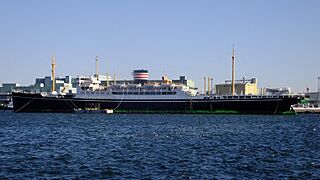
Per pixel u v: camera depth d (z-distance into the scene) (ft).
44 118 554.05
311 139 278.67
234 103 640.17
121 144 241.76
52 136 295.07
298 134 320.50
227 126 408.87
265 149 221.66
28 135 303.07
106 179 143.84
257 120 524.11
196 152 207.72
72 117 585.22
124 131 341.21
